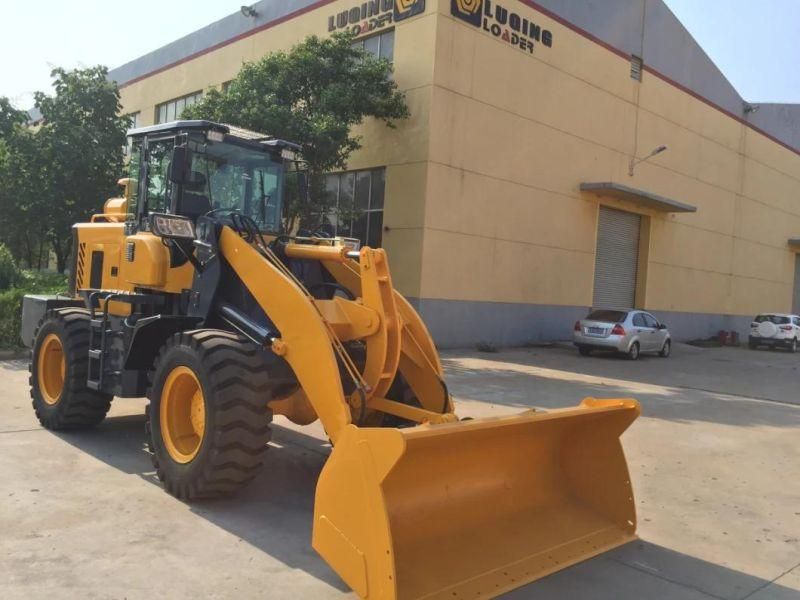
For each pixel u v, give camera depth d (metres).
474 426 3.96
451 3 17.88
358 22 19.56
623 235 25.31
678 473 7.11
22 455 6.22
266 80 15.91
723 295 31.39
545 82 20.91
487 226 19.34
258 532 4.73
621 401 4.90
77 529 4.58
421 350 5.56
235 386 4.95
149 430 5.54
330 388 4.70
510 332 20.38
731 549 5.05
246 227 5.82
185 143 6.24
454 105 18.14
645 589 4.25
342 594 3.87
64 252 21.84
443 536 4.11
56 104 18.84
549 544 4.47
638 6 24.52
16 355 12.03
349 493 3.70
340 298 5.55
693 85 27.91
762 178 33.62
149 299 6.20
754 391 14.25
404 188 18.16
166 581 3.91
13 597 3.60
